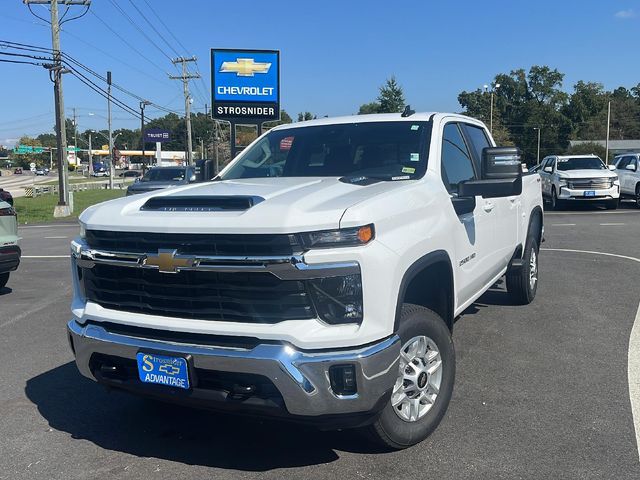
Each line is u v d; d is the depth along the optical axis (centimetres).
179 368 334
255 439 404
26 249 1430
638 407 436
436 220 403
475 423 415
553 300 755
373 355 323
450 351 402
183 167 2241
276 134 545
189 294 339
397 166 452
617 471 350
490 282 577
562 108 10419
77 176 11625
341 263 320
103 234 368
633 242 1260
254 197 351
